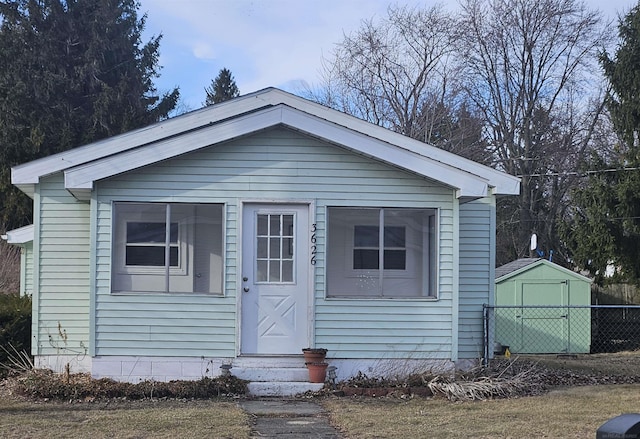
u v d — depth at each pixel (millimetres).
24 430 8219
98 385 10477
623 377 12875
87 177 10797
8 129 29719
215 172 11227
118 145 11930
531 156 32125
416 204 11406
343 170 11359
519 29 32031
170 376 11008
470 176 11172
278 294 11227
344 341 11219
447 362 11281
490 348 12445
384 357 11250
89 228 11961
